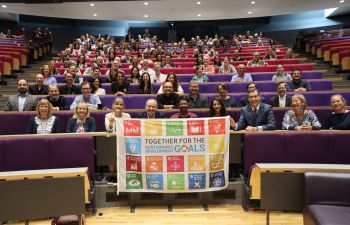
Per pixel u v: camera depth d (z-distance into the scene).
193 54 8.14
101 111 3.18
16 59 6.86
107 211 2.38
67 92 4.16
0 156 2.30
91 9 9.46
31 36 10.50
